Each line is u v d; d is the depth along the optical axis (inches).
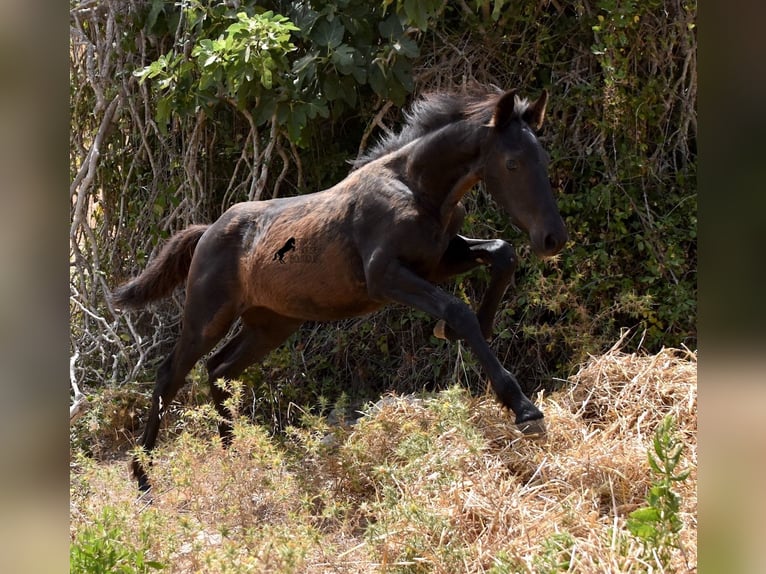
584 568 191.3
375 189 310.3
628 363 338.3
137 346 463.2
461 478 253.9
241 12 389.7
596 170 426.3
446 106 302.4
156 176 489.7
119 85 483.5
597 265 416.2
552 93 436.8
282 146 461.7
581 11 433.7
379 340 441.1
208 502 264.5
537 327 418.9
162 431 398.6
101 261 509.0
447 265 324.2
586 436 286.5
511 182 277.1
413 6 377.7
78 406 409.1
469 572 210.2
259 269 336.8
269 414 432.8
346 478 285.3
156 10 442.3
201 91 427.2
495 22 437.7
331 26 400.2
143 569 204.8
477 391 416.2
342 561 229.5
